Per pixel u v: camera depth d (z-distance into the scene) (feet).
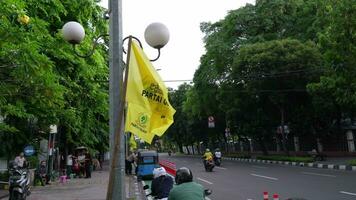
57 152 87.35
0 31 21.53
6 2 23.34
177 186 20.93
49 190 61.46
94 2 50.26
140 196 54.60
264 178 70.03
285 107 116.78
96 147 117.60
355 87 71.46
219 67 130.93
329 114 113.19
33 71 23.48
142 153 85.81
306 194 48.08
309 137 133.28
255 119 124.77
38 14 39.06
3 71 23.66
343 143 120.26
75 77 50.80
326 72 89.76
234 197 48.60
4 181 62.54
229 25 131.54
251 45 110.32
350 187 52.31
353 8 63.10
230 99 125.18
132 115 20.48
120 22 22.15
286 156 117.91
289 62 103.30
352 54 67.10
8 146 63.10
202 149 284.41
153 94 20.93
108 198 18.67
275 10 125.39
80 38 23.34
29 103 36.14
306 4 121.60
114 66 21.65
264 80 107.55
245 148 200.95
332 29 66.64
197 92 146.82
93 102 63.05
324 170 81.05
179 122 254.47
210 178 76.13
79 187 66.03
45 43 36.50
